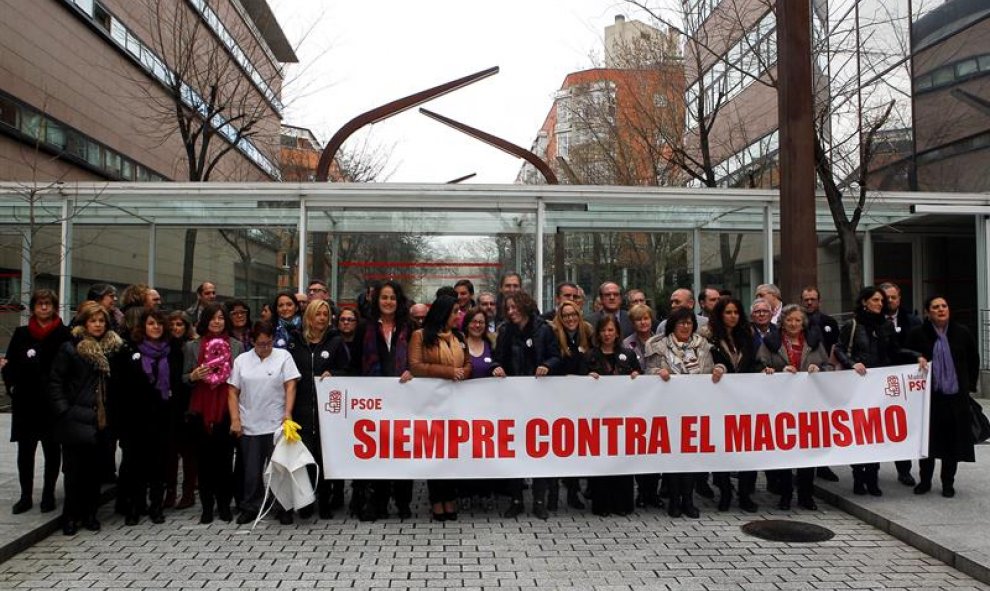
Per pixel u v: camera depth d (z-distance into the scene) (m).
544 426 6.53
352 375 6.74
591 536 5.99
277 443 6.18
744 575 5.04
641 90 20.73
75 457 6.02
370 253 13.38
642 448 6.59
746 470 6.69
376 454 6.40
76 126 21.70
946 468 6.86
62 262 13.30
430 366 6.44
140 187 12.17
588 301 13.59
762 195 12.60
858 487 6.98
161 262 13.77
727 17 16.02
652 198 12.56
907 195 13.41
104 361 6.11
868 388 6.82
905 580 4.95
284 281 13.33
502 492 6.92
